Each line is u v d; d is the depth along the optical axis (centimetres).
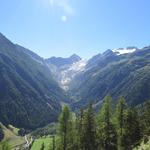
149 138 4859
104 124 7006
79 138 7662
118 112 7138
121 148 7006
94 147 7425
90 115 7612
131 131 7156
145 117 8088
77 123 8288
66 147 7644
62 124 7625
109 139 7012
